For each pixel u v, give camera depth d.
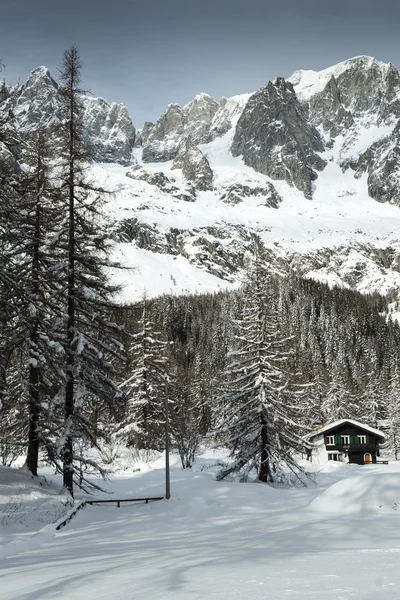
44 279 24.70
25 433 25.55
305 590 6.11
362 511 18.09
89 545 13.30
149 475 41.06
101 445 48.56
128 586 7.07
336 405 88.00
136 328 52.72
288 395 35.66
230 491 28.50
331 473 48.78
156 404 50.94
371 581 6.57
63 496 22.89
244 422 34.91
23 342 23.72
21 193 20.34
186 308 181.75
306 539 12.27
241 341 37.09
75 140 24.22
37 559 11.13
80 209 24.81
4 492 21.27
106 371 25.02
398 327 183.38
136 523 18.50
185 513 21.14
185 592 6.32
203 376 93.81
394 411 93.44
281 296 186.38
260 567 8.09
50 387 24.66
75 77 24.30
